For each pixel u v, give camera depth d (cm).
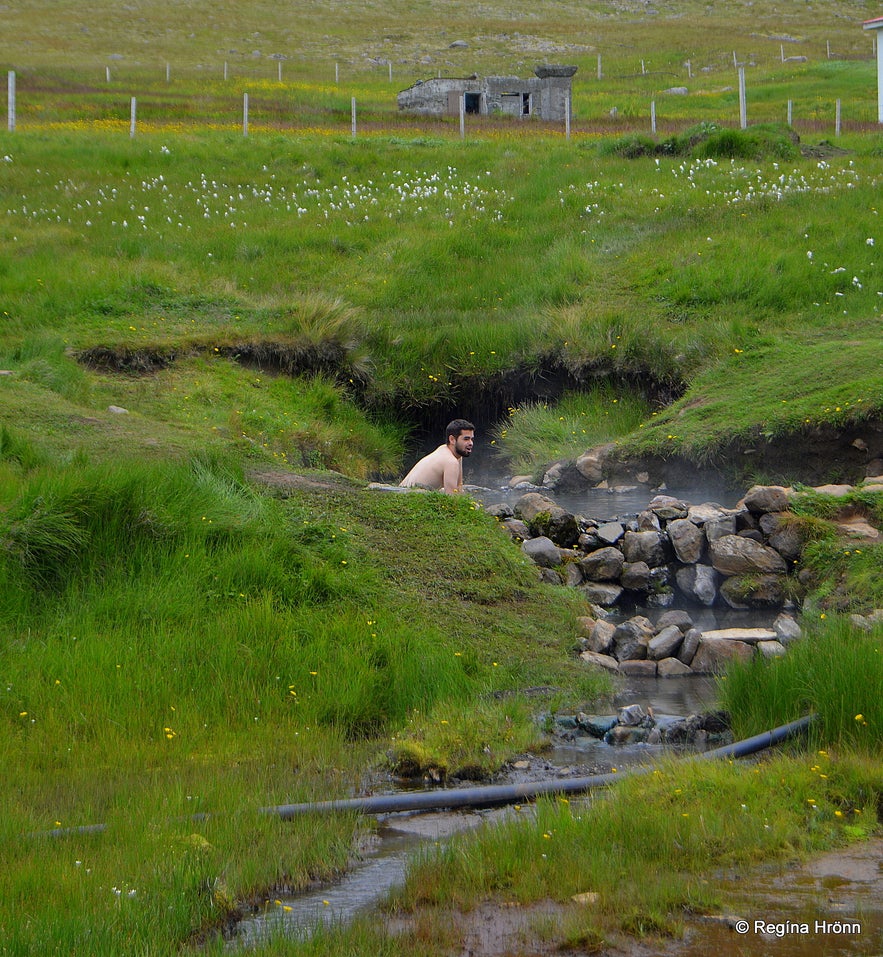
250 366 2795
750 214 3756
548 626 1507
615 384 2870
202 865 812
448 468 2044
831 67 10462
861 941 713
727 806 906
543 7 16512
